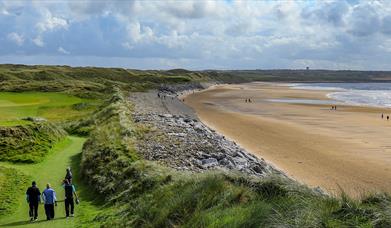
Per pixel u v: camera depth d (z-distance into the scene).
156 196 16.59
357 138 49.88
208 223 12.34
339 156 39.22
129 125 37.00
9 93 87.31
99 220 17.22
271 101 109.88
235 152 33.09
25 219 18.20
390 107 90.69
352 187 28.39
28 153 29.45
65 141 36.09
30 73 138.00
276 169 32.22
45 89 95.69
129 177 21.02
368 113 78.06
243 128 57.66
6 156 28.56
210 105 97.12
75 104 66.44
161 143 31.42
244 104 99.94
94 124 43.19
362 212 10.77
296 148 43.06
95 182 22.38
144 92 124.44
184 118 58.09
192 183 15.74
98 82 135.75
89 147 29.33
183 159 26.77
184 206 14.33
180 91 154.12
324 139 48.97
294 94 142.50
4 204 19.80
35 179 24.20
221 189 14.38
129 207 17.28
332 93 150.50
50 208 18.16
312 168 34.16
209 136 40.06
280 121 65.81
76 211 19.09
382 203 10.95
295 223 10.48
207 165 26.27
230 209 12.59
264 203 11.96
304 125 61.19
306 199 11.92
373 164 35.94
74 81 127.88
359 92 159.88
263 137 50.03
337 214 10.96
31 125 33.84
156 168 21.17
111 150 26.19
